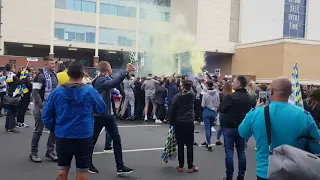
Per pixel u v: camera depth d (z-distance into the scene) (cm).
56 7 3725
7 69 855
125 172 526
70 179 500
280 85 285
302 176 229
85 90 360
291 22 4253
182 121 563
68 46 3762
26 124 1017
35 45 3747
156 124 1156
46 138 802
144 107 1272
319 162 235
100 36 3872
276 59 3306
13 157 612
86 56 4262
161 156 663
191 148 575
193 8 3897
